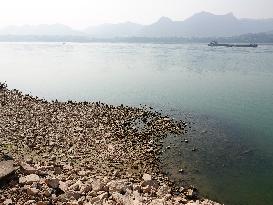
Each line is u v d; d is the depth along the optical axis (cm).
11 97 4006
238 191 1909
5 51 17350
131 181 1816
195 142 2706
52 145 2281
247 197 1842
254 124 3344
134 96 4766
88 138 2531
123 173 1936
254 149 2609
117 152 2281
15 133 2484
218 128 3161
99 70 8206
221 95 4941
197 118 3528
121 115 3425
